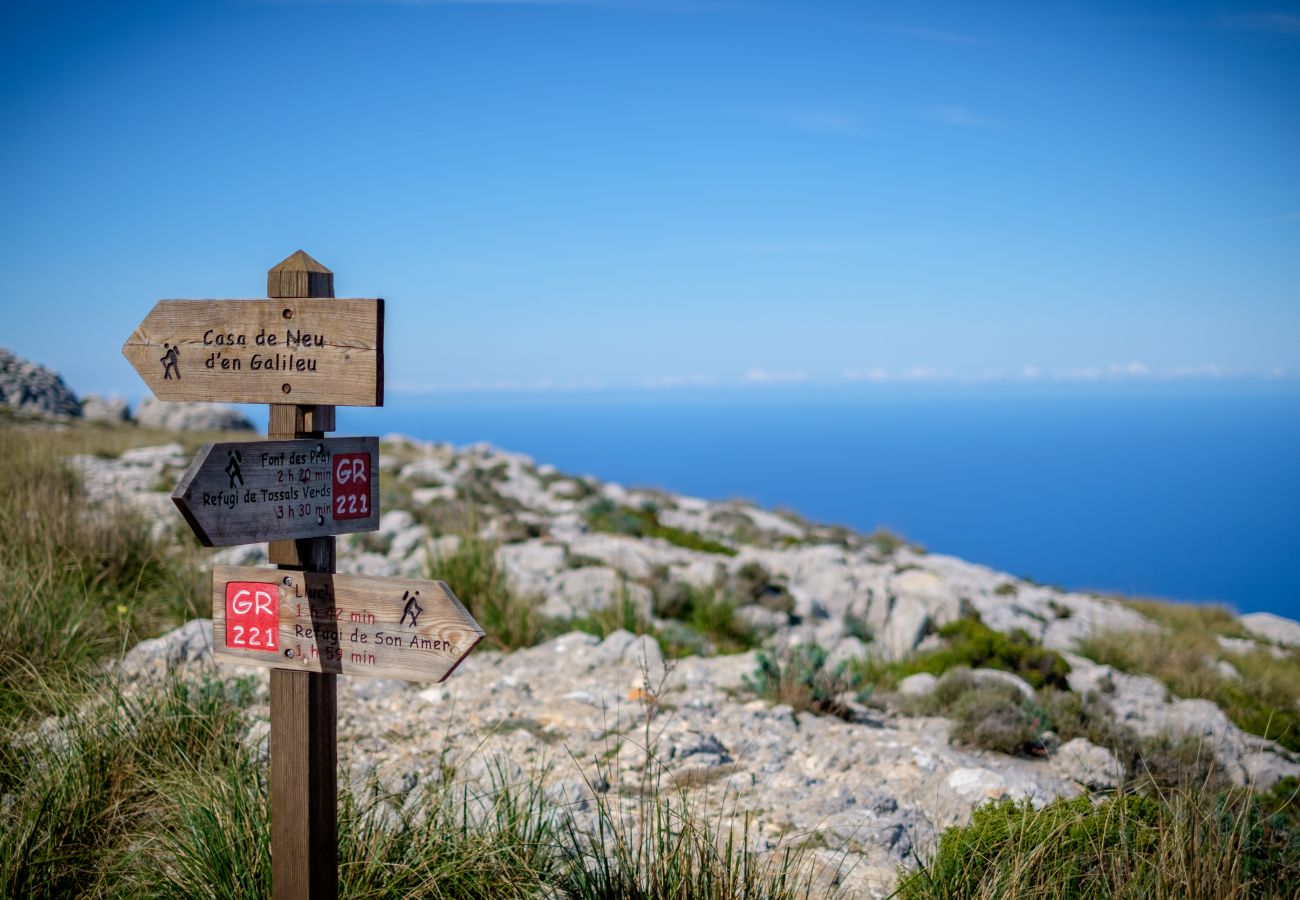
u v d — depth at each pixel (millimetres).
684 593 11398
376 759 4949
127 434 23047
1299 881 3840
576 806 4453
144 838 3910
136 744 4512
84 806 4027
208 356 3150
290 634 3090
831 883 3807
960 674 7449
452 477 21141
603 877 3535
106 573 7938
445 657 2895
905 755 5750
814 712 6703
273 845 3162
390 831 3764
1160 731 6840
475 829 3775
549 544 14273
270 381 3068
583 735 5707
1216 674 11078
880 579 14539
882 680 8477
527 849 3754
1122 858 3635
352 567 11242
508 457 27297
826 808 4754
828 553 16547
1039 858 3639
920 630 11406
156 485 13891
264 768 4398
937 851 3957
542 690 6754
